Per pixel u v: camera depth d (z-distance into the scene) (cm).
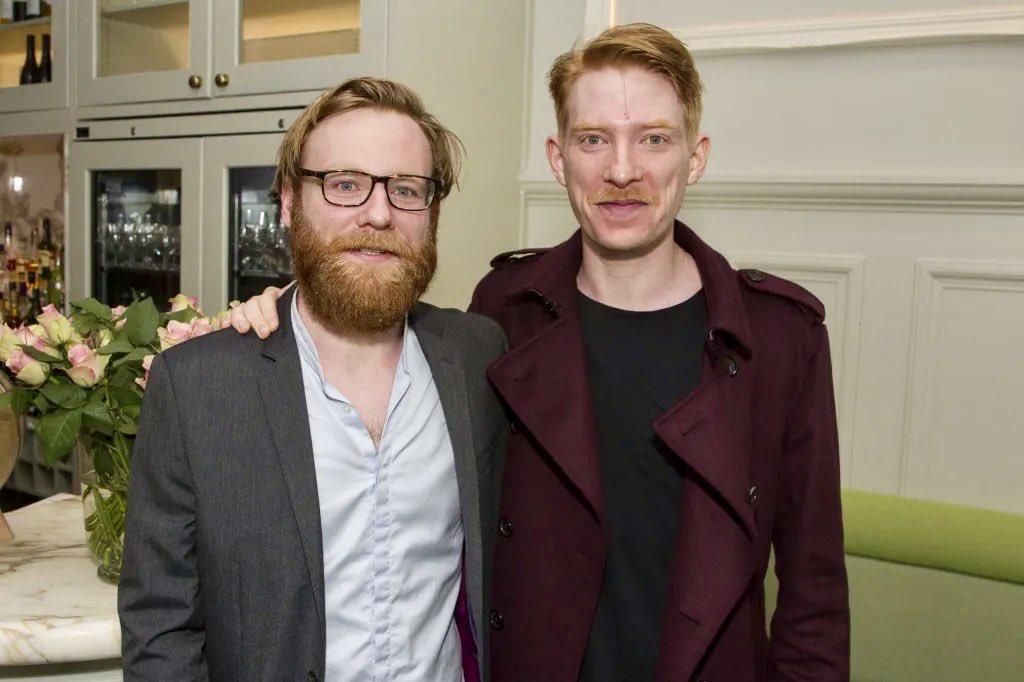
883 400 179
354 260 97
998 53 167
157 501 96
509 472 110
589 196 104
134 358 117
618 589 103
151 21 238
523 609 104
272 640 92
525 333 115
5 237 297
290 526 94
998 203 166
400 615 97
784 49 183
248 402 96
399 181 99
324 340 103
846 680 107
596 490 100
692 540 99
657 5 197
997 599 150
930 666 155
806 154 185
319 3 209
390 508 98
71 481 252
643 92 101
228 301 226
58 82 251
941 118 173
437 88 202
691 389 104
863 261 179
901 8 173
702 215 194
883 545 158
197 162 226
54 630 106
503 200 225
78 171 250
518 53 226
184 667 94
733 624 103
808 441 107
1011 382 168
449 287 210
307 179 99
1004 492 170
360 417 100
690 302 109
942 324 173
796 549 109
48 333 119
